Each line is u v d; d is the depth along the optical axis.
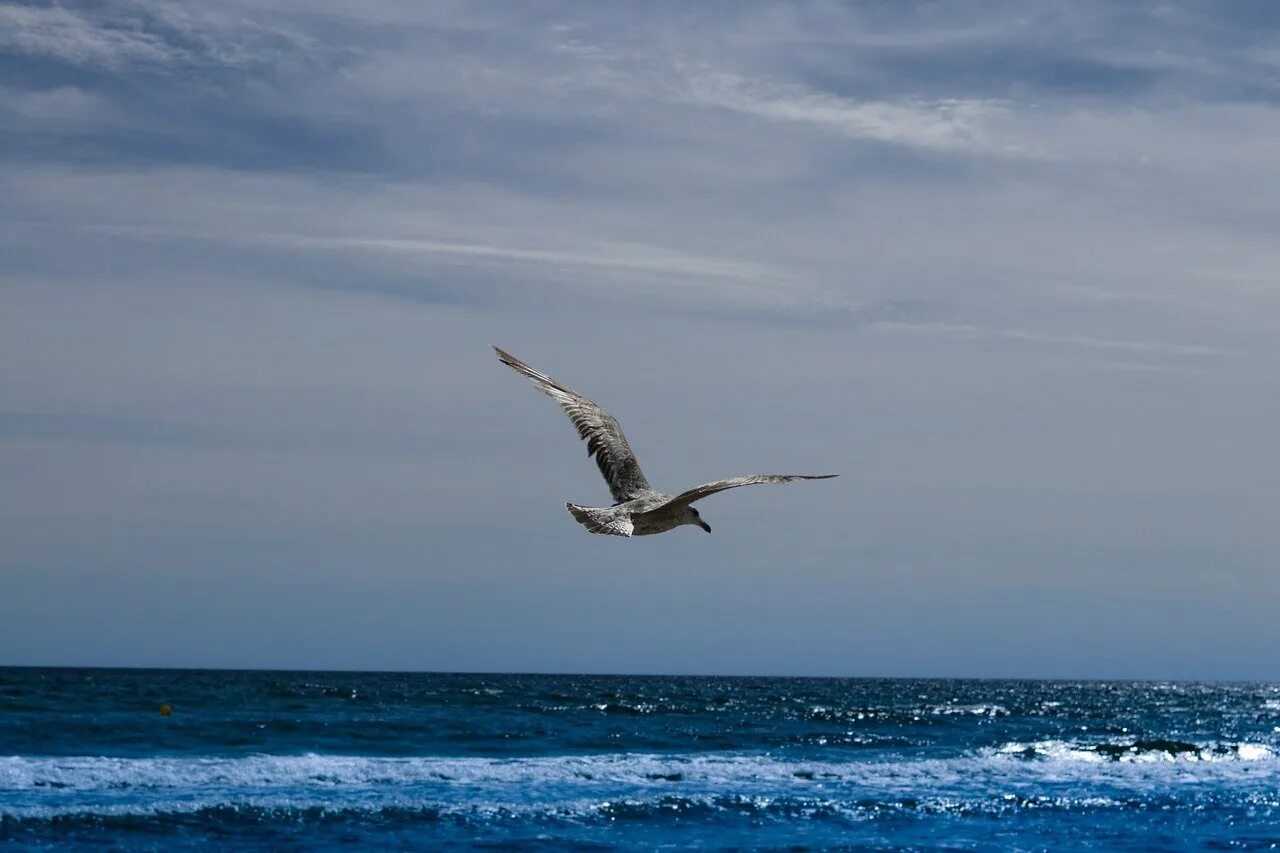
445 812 25.08
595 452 8.70
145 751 35.12
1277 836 25.23
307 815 24.22
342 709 55.78
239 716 47.50
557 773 31.03
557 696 86.44
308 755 34.84
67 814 23.05
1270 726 65.12
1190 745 42.91
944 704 98.94
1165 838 24.86
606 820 25.16
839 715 65.88
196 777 28.34
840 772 33.19
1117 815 27.20
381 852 21.73
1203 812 27.86
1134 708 96.44
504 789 28.52
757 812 26.44
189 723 41.75
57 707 49.97
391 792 27.52
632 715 58.47
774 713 65.31
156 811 23.75
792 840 23.88
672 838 23.77
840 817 26.25
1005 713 77.75
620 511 8.03
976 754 40.50
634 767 32.66
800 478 7.43
